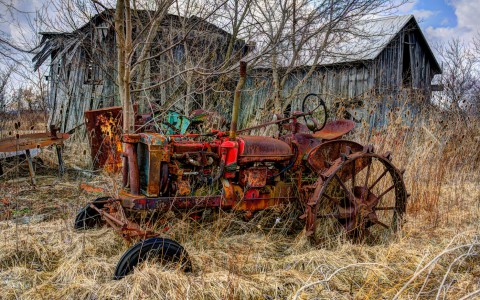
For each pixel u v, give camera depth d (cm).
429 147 675
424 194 553
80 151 937
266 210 473
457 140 800
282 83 1049
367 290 340
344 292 335
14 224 453
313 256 386
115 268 338
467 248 423
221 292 311
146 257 320
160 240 325
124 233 336
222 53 1038
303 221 469
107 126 720
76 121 1340
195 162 386
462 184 655
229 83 1103
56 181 677
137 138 376
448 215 524
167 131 568
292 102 1442
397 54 1557
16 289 316
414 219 507
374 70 1396
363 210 440
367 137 704
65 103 1363
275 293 320
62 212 480
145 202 362
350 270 368
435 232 477
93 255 373
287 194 436
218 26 999
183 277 316
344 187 437
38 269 358
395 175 459
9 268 350
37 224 452
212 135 429
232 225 458
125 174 395
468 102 1175
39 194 599
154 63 1089
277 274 351
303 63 1076
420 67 1770
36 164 800
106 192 461
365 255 403
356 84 1432
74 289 313
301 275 351
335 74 1465
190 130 575
